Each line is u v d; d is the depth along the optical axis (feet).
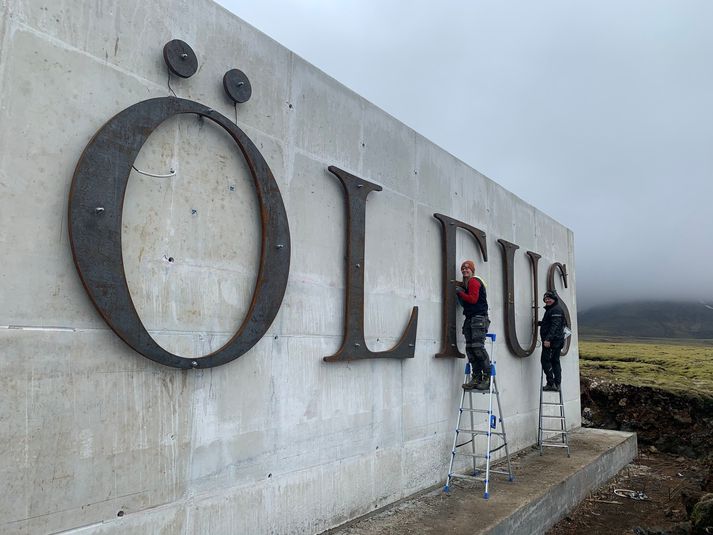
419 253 20.70
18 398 9.09
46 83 9.71
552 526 21.29
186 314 11.96
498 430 25.61
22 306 9.21
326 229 16.15
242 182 13.46
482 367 21.62
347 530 15.99
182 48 12.01
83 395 9.99
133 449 10.77
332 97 16.78
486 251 25.17
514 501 19.29
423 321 20.59
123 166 10.57
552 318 28.37
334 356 15.83
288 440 14.39
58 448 9.59
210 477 12.27
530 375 29.30
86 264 9.83
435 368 21.12
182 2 12.34
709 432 38.93
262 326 13.34
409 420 19.42
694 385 44.16
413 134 20.77
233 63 13.50
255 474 13.38
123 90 10.97
